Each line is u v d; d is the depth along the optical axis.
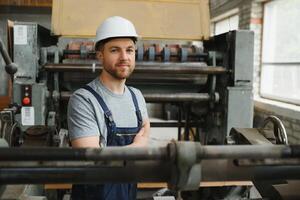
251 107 2.09
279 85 3.61
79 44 2.18
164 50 2.13
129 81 2.28
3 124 1.29
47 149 0.71
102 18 2.45
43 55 2.04
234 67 2.07
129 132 1.39
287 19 3.45
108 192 1.35
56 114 2.12
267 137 1.36
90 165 0.73
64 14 2.43
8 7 4.38
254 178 0.79
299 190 0.96
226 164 0.76
